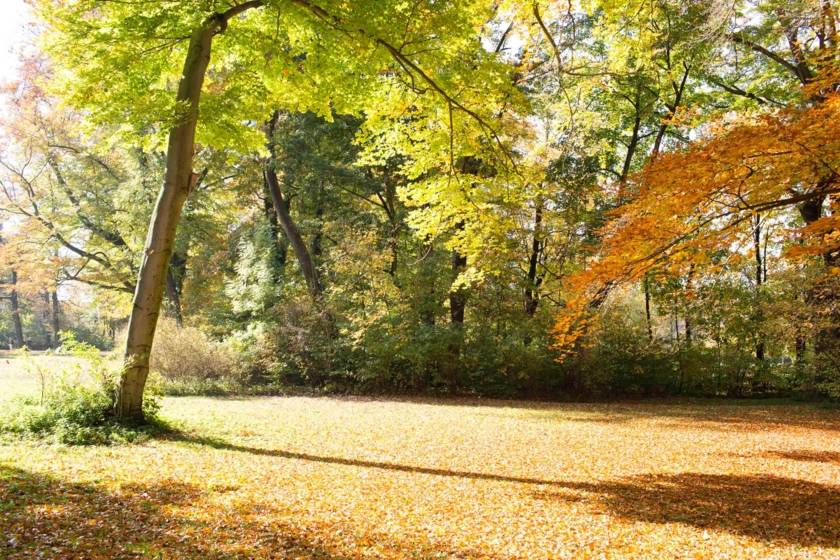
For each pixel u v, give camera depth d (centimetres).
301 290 2348
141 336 1007
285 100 1170
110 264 2644
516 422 1409
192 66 984
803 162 626
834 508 714
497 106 1170
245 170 2525
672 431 1313
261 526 561
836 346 1859
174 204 1003
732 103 2166
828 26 1260
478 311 2180
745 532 618
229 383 1983
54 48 905
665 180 647
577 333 832
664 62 2059
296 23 996
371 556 512
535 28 1343
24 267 2650
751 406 1906
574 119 1756
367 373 2048
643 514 673
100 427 938
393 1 867
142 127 943
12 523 507
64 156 2522
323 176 2241
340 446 1016
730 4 1109
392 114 1138
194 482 697
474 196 1192
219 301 2594
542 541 574
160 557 466
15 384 1518
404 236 2439
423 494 717
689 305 2106
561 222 1967
